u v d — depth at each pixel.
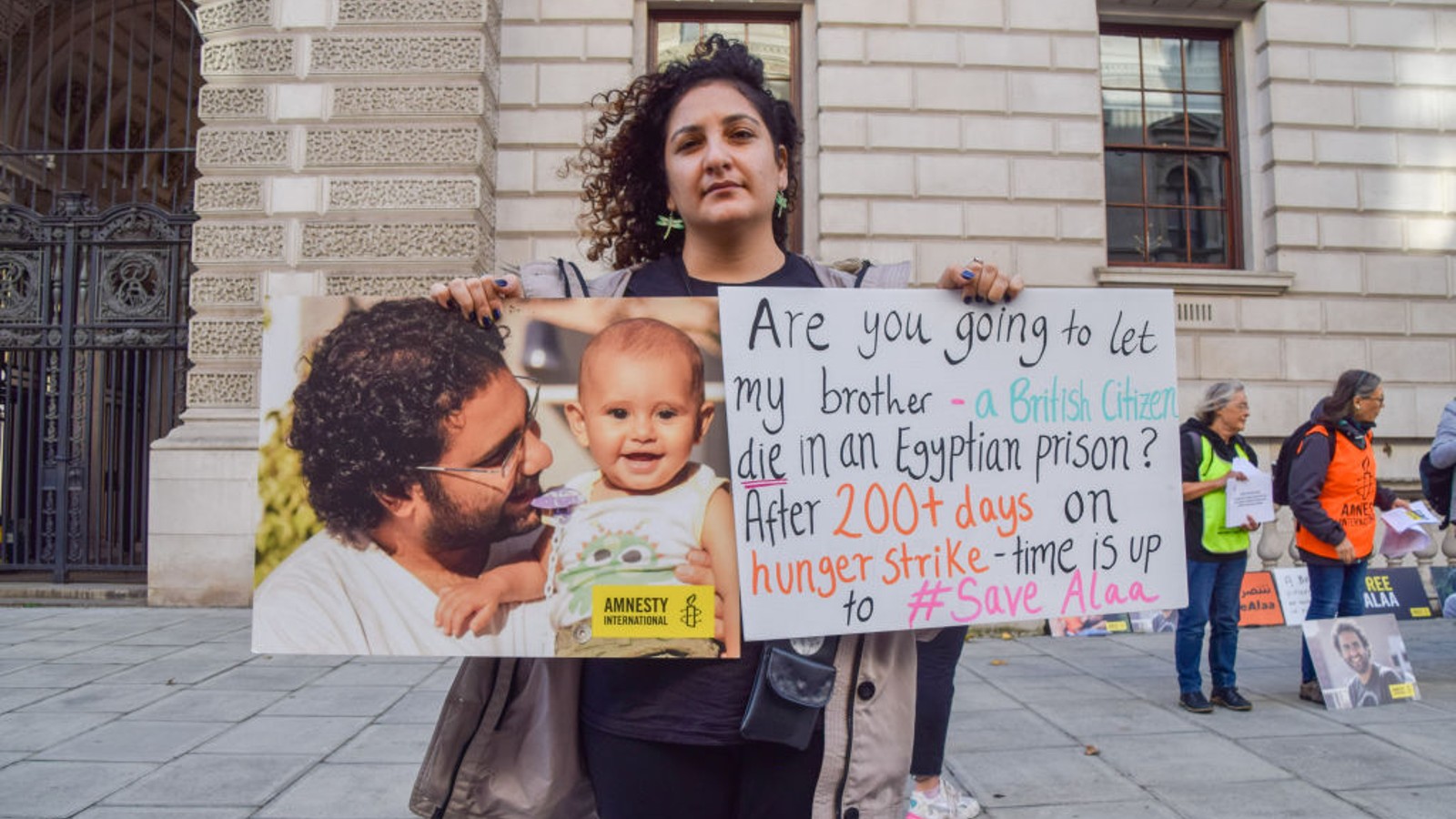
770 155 1.83
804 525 1.77
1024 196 9.23
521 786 1.81
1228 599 5.36
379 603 1.75
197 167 8.61
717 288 1.87
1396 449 9.57
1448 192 9.92
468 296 1.76
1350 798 3.90
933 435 1.87
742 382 1.79
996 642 7.39
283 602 1.75
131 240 9.25
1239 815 3.73
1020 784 4.09
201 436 8.45
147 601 8.41
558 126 8.98
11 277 9.36
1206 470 5.32
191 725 4.91
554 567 1.74
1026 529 1.89
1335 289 9.70
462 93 8.54
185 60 13.41
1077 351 1.97
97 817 3.66
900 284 1.98
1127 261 9.94
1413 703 5.45
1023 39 9.37
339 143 8.56
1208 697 5.55
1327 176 9.82
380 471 1.77
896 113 9.20
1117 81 10.12
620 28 9.08
